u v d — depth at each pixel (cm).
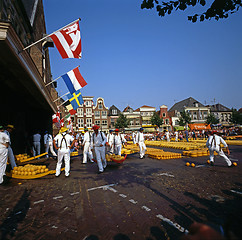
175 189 435
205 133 3105
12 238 244
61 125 1989
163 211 318
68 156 607
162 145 1722
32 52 1244
